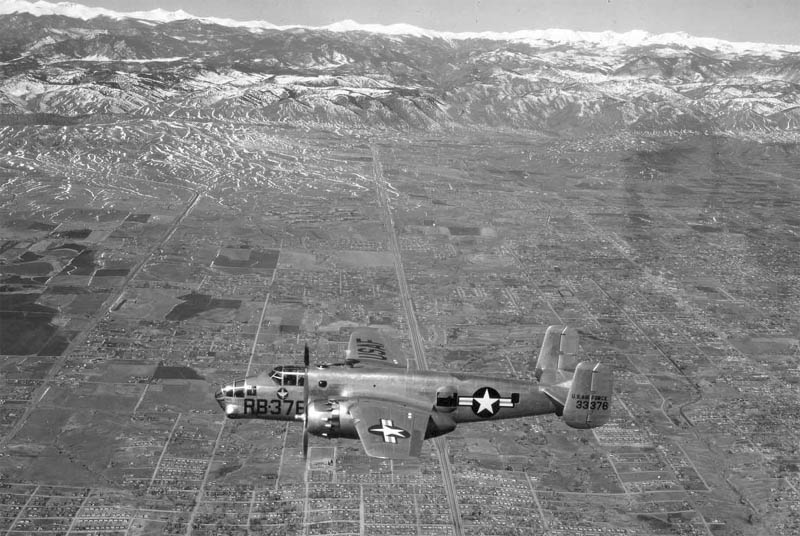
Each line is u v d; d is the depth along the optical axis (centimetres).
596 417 9556
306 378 9012
